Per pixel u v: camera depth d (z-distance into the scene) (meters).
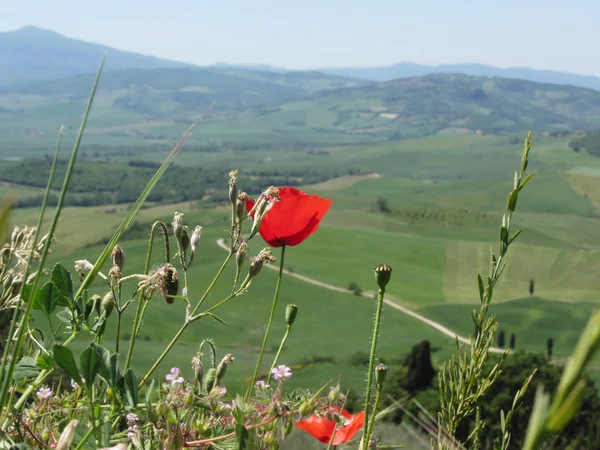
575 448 14.22
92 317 1.30
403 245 158.00
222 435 1.22
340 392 1.21
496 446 1.27
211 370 1.25
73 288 1.22
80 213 192.00
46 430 1.21
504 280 133.50
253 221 1.46
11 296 1.37
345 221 196.00
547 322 107.25
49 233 0.92
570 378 0.45
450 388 1.48
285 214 1.68
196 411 1.27
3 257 1.39
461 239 181.62
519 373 17.17
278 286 1.34
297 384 29.81
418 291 128.25
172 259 1.45
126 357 1.36
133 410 1.16
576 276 134.25
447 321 108.38
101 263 1.24
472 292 127.75
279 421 1.21
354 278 131.88
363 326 102.62
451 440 1.06
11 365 0.88
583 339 0.45
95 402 1.09
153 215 192.88
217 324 66.00
